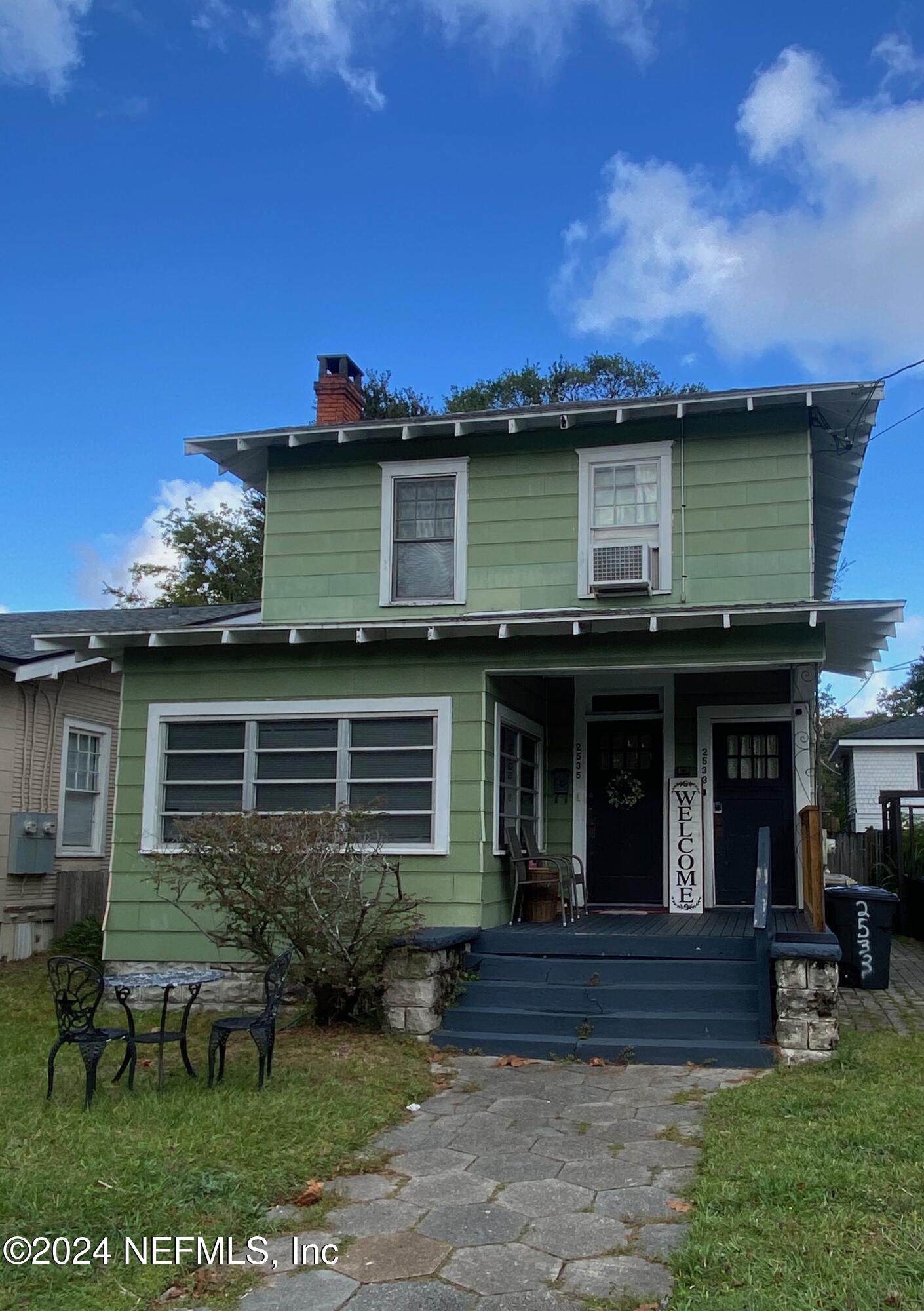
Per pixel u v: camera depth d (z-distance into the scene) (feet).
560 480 38.63
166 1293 14.07
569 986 30.17
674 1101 23.07
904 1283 13.32
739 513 36.83
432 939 29.55
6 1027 30.96
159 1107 21.16
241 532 105.81
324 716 36.24
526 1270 14.69
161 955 35.91
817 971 26.58
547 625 33.42
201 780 37.09
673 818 40.01
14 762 48.03
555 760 42.42
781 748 40.45
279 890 28.35
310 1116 21.04
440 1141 20.52
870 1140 18.94
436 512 39.78
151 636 36.45
